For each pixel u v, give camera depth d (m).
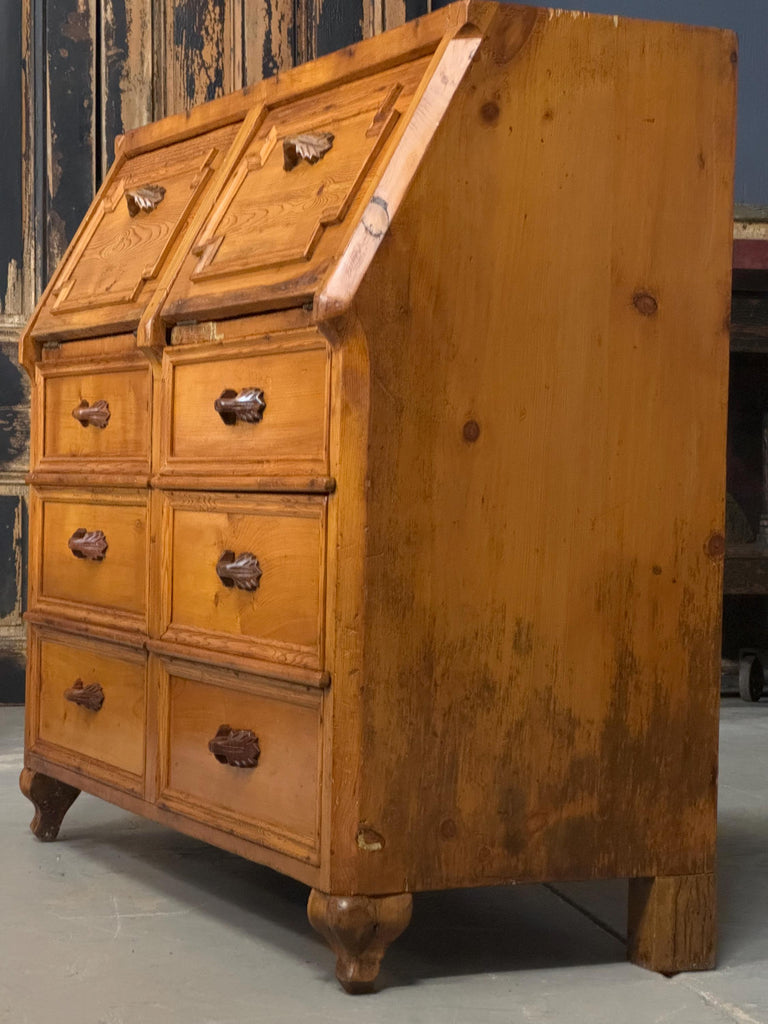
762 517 5.17
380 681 1.91
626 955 2.13
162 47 4.74
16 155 4.66
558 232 2.01
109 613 2.53
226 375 2.18
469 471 1.96
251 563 2.07
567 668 2.03
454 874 1.96
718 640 2.13
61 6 4.64
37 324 2.81
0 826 2.91
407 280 1.91
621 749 2.07
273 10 4.82
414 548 1.92
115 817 3.02
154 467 2.38
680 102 2.09
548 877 2.02
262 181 2.30
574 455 2.03
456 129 1.94
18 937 2.15
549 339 2.01
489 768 1.98
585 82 2.02
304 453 1.99
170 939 2.16
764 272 4.55
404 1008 1.86
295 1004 1.87
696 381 2.11
